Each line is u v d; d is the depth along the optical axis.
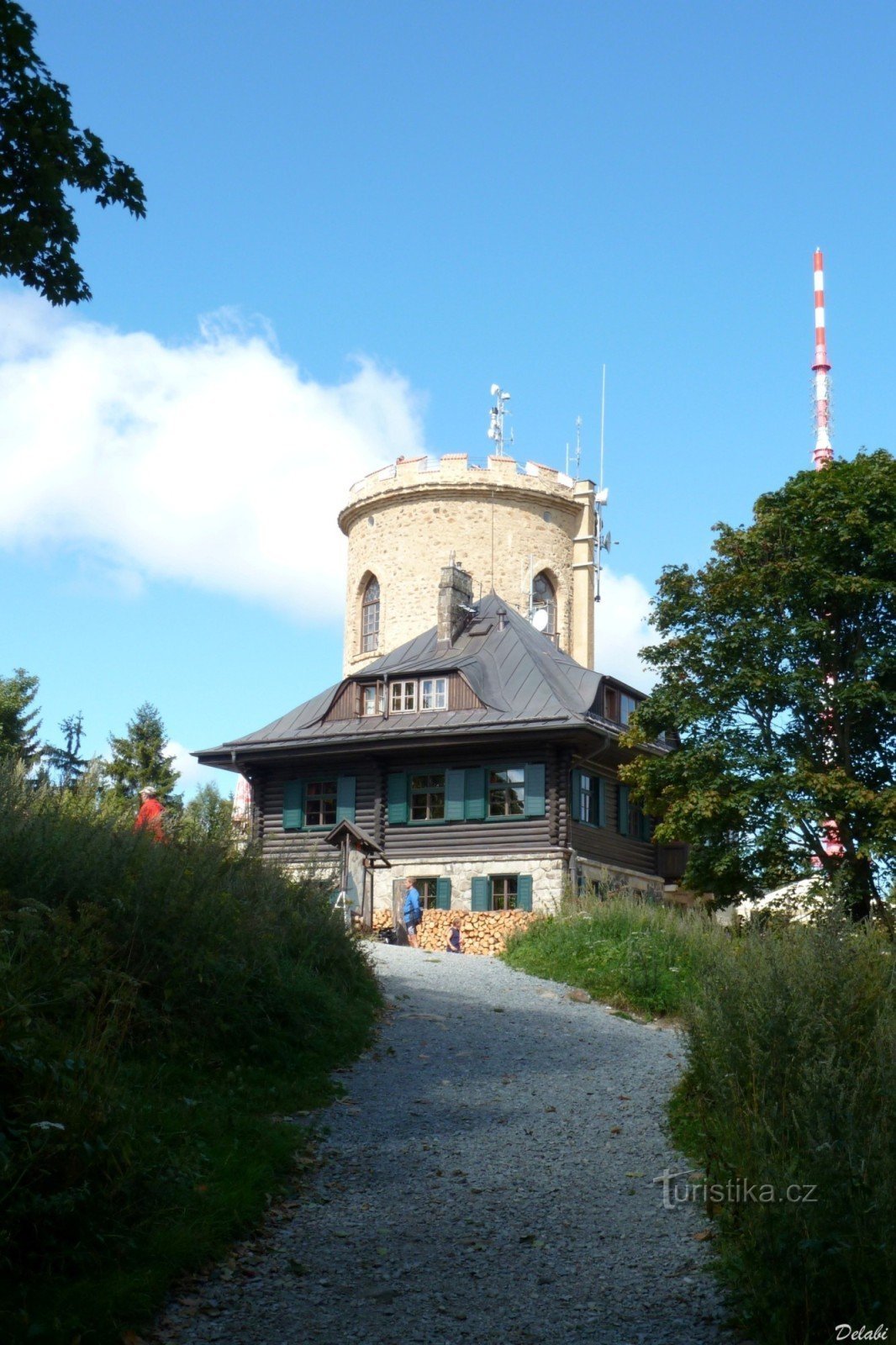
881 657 27.67
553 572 51.75
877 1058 9.12
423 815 36.84
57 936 11.13
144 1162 8.79
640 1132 11.84
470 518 50.78
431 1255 8.84
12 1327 7.07
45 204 13.07
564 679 39.09
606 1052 15.59
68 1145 8.18
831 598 28.38
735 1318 7.55
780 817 26.50
